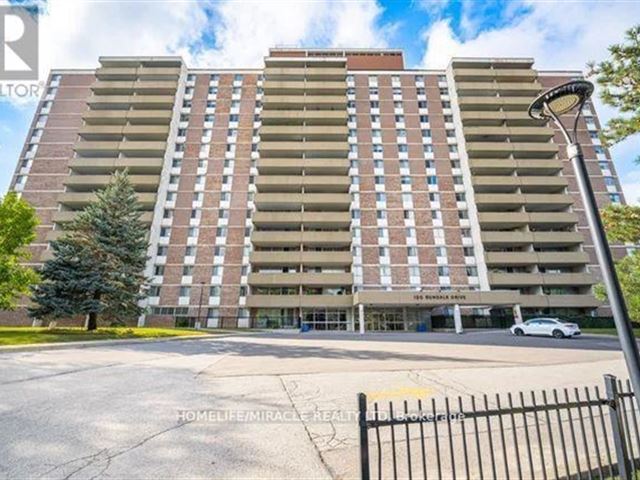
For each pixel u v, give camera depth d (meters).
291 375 8.94
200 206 43.22
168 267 40.28
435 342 19.31
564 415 6.18
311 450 4.43
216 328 37.22
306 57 54.50
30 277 18.80
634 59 7.53
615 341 20.50
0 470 3.68
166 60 49.66
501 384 8.18
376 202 43.75
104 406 5.93
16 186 42.84
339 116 46.38
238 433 4.93
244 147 46.62
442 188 44.59
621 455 3.67
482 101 47.38
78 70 49.97
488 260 39.28
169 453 4.21
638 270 15.37
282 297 37.28
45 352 11.78
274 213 40.62
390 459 4.25
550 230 42.75
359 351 14.49
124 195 24.81
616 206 8.66
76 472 3.69
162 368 9.62
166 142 44.28
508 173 45.12
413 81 51.31
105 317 22.73
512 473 3.89
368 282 40.16
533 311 38.97
